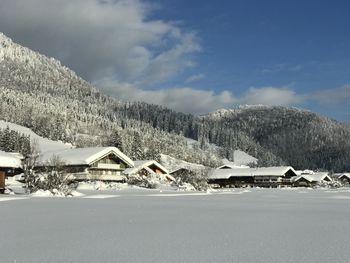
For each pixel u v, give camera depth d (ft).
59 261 26.27
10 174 156.87
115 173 240.53
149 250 30.01
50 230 40.68
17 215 55.62
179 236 37.06
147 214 58.59
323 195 155.53
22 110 655.76
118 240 34.63
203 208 72.33
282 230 41.68
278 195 152.35
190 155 588.50
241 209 71.05
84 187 201.36
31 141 471.62
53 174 133.49
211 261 26.27
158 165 282.77
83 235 37.35
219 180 385.09
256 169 384.27
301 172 442.91
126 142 449.89
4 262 25.96
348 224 47.57
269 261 26.27
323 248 30.99
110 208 69.41
